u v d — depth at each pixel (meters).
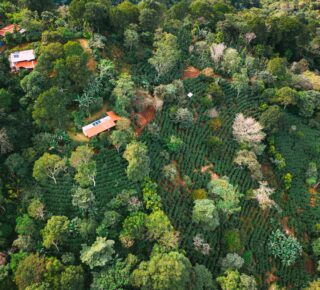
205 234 54.94
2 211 51.22
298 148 75.56
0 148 53.69
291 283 57.81
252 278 49.31
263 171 69.38
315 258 60.84
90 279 46.47
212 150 65.12
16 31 73.19
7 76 65.44
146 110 66.19
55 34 70.50
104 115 62.25
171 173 57.00
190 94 70.44
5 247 48.00
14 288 44.53
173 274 43.28
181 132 65.50
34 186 53.19
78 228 48.69
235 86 75.56
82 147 53.41
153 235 48.91
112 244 46.06
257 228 60.56
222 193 56.38
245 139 66.81
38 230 48.91
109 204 51.31
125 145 57.75
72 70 61.62
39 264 43.25
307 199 68.56
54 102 56.66
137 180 54.31
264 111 76.31
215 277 51.72
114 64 72.25
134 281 44.56
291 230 64.00
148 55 76.06
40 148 55.91
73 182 54.06
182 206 56.25
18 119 58.72
